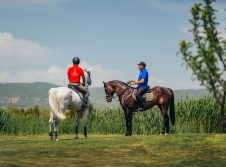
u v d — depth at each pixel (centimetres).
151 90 1780
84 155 1369
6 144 1575
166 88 1803
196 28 773
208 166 1253
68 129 2597
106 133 2597
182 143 1536
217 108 2372
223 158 1349
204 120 2403
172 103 1800
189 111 2450
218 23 772
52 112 1659
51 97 1623
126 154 1395
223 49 767
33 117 2809
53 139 1827
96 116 2733
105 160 1308
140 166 1243
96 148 1470
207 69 734
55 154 1372
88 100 1747
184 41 742
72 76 1712
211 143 1538
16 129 2502
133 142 1558
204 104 2439
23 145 1531
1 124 2488
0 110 2588
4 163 1202
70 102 1662
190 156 1374
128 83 1816
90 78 1872
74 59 1728
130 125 1798
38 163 1238
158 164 1273
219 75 740
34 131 2522
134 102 1780
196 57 737
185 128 2400
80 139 1686
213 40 765
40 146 1502
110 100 1836
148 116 2505
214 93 756
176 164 1274
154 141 1560
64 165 1226
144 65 1778
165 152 1425
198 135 1670
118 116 2706
